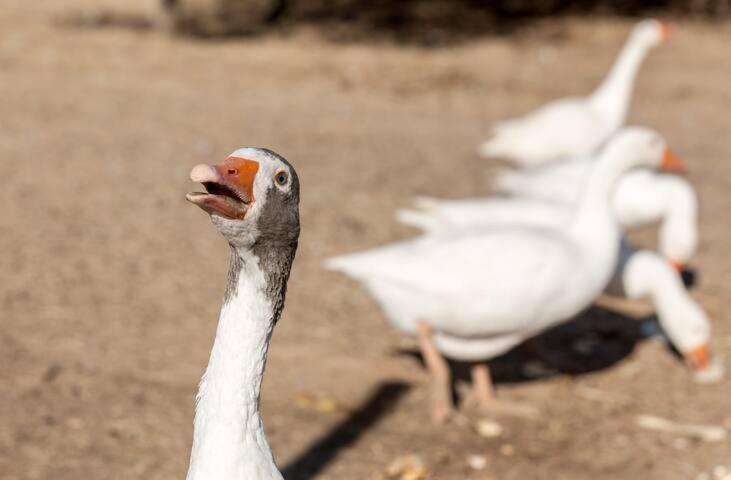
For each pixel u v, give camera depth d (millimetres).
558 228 6504
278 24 19422
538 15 20938
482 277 6023
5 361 6551
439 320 6176
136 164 10938
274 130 12828
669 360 7359
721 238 9703
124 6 20203
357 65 16844
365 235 9195
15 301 7426
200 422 3238
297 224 3188
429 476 5656
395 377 6805
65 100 13680
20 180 10117
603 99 10617
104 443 5727
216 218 3037
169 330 7195
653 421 6434
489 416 6445
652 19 20938
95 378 6453
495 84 16141
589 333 7816
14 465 5434
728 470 5805
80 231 8883
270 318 3223
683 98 15742
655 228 10047
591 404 6660
